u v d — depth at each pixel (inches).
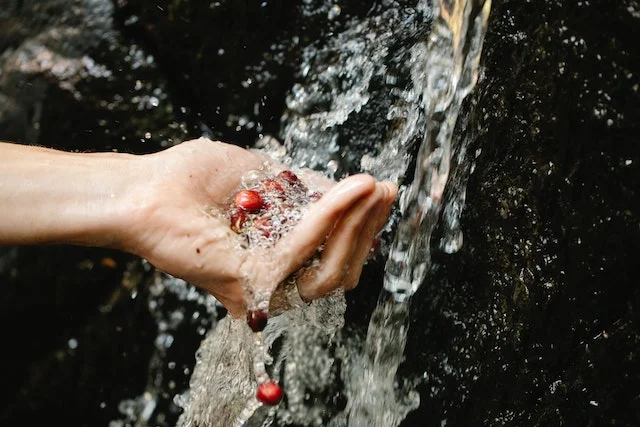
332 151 28.9
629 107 23.4
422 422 27.4
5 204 23.8
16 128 31.6
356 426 28.5
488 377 26.2
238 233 24.0
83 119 31.3
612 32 23.6
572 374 25.1
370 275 27.9
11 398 34.0
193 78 30.6
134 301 32.5
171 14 29.6
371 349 27.7
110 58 30.8
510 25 25.1
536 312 25.2
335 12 29.2
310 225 22.9
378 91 28.2
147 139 31.1
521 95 25.0
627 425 24.4
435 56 25.7
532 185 25.1
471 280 26.4
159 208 23.8
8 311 32.9
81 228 23.8
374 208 23.3
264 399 24.0
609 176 23.9
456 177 26.0
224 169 25.5
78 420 33.9
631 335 24.1
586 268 24.5
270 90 30.1
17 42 31.4
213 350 28.4
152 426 32.4
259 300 23.3
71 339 33.5
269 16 29.4
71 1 31.0
